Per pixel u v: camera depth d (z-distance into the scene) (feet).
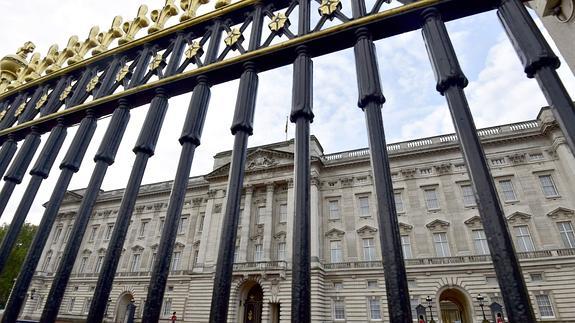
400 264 5.93
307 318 6.07
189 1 11.93
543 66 6.42
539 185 89.61
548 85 6.21
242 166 8.38
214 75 10.21
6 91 14.47
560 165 89.35
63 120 11.94
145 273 123.54
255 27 10.36
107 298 7.66
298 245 6.72
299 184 7.38
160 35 11.81
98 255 135.33
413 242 94.99
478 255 86.53
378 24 8.66
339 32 8.91
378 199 6.57
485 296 81.87
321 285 94.68
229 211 7.68
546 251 81.20
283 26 9.79
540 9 7.89
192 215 130.93
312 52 9.50
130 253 132.26
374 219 102.17
